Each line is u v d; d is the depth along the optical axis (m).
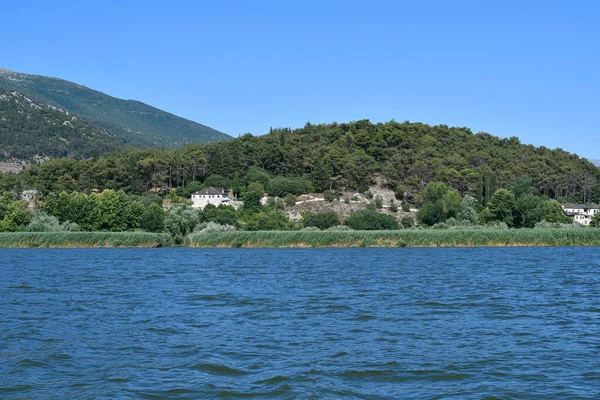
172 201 186.75
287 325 30.83
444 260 78.56
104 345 26.23
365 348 25.44
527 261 75.94
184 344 26.31
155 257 89.00
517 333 28.73
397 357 23.83
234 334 28.47
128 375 21.42
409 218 155.88
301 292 45.09
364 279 54.72
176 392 19.45
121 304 38.81
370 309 36.19
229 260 81.81
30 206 186.50
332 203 181.25
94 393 19.41
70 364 23.03
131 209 144.25
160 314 34.62
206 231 120.00
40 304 38.78
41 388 20.02
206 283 52.06
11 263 75.88
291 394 19.06
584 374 21.53
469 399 18.80
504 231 110.88
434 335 28.22
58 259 84.19
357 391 19.55
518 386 20.11
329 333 28.69
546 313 34.69
